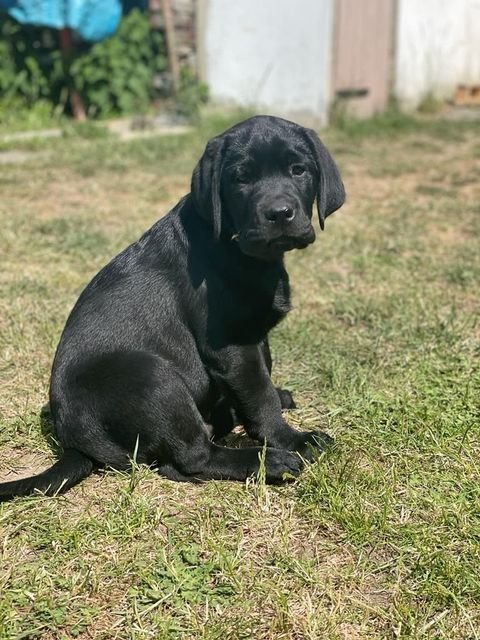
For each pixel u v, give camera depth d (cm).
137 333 78
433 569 63
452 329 111
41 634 58
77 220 166
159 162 220
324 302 125
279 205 72
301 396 95
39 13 249
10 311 118
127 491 73
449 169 221
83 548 66
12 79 268
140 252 82
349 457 79
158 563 64
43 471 79
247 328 77
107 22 260
